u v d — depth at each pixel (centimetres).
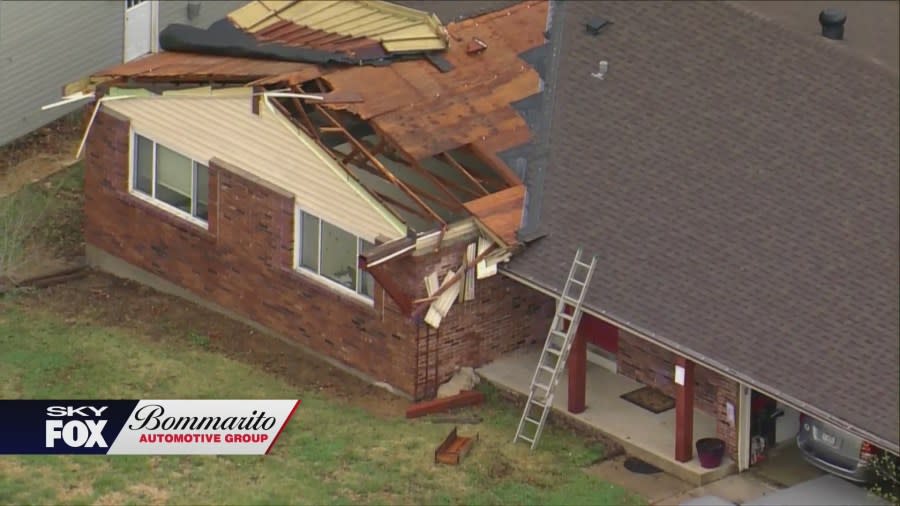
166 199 14225
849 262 12469
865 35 16250
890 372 11788
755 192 13012
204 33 14400
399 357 12950
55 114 16025
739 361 11950
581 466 12325
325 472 11881
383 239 12781
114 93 14112
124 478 11550
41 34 15650
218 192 13762
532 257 12781
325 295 13288
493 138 13412
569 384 12762
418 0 15412
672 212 12975
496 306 13212
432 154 13062
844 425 11494
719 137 13450
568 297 12475
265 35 14312
